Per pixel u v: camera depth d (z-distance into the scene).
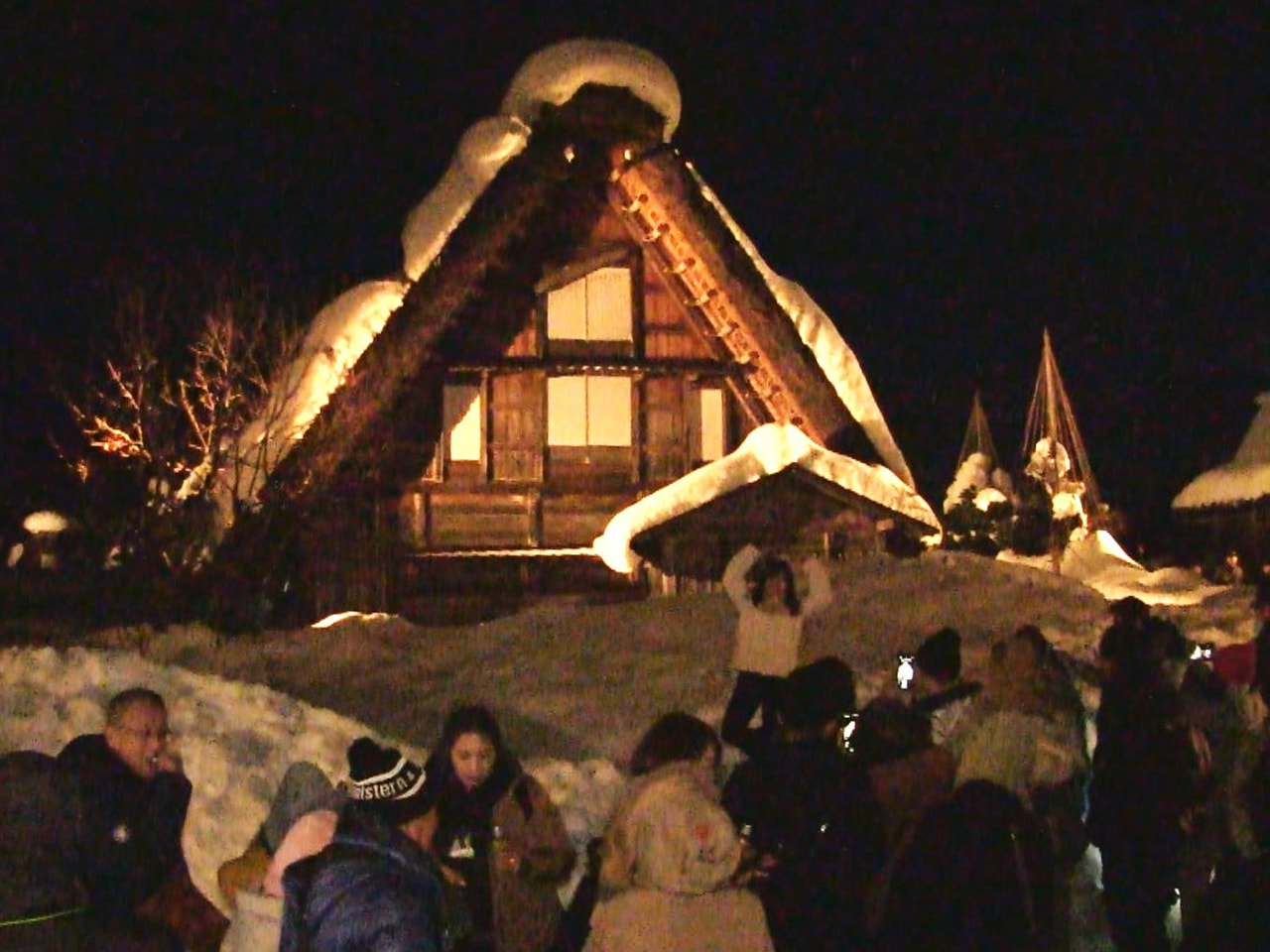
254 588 21.69
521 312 24.58
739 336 25.16
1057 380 38.44
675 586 23.81
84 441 28.20
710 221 24.64
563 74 24.33
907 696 9.16
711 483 23.62
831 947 6.32
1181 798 7.75
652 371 24.92
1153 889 7.76
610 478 25.08
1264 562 33.94
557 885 6.26
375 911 4.63
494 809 6.21
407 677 13.55
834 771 6.50
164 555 20.56
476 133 24.81
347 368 22.92
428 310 23.67
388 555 23.52
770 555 10.02
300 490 22.00
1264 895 6.30
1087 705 10.98
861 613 15.34
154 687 11.07
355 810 4.88
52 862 5.23
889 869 6.31
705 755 5.97
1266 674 8.36
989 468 34.00
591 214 24.95
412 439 23.86
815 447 24.27
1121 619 8.71
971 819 5.79
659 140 24.78
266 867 5.98
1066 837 7.30
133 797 5.62
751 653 9.72
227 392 22.50
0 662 11.62
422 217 24.39
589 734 11.28
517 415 24.67
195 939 5.88
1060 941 7.33
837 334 26.02
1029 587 16.22
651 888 5.59
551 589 24.48
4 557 32.41
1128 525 43.22
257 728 10.27
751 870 6.00
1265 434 38.00
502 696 12.40
